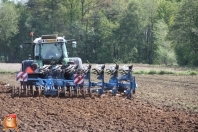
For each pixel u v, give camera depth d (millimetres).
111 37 172000
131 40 170000
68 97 37969
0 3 180875
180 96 41344
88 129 24281
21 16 184500
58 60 42375
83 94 37938
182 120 27547
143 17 167375
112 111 30625
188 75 78375
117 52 174625
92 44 175375
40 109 31172
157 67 114375
